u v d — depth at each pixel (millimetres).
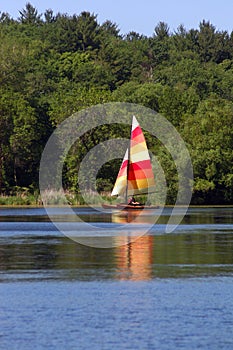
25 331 73312
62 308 81812
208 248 131375
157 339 71125
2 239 147250
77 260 115500
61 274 101750
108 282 95812
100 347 68938
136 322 76438
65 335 72188
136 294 88625
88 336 71875
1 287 92375
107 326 75000
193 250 128375
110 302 84625
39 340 70750
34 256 119875
